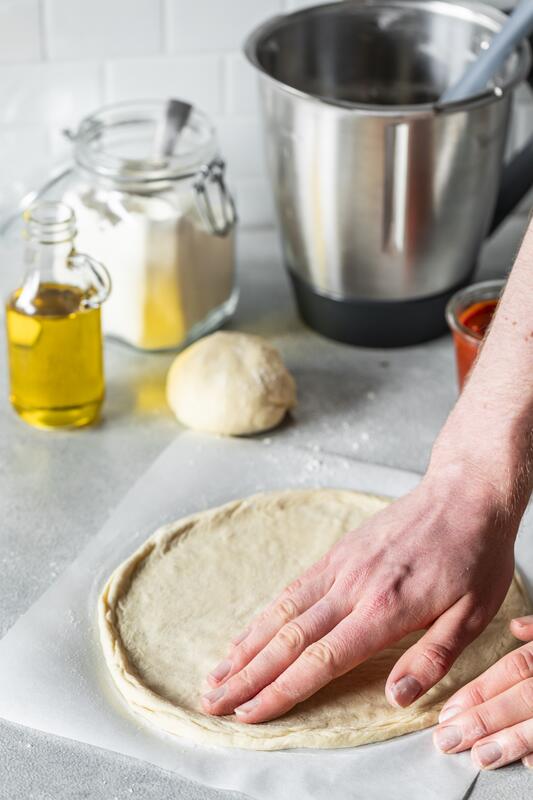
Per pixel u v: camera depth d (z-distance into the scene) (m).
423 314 1.18
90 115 1.19
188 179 1.11
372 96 1.22
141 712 0.80
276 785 0.75
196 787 0.75
